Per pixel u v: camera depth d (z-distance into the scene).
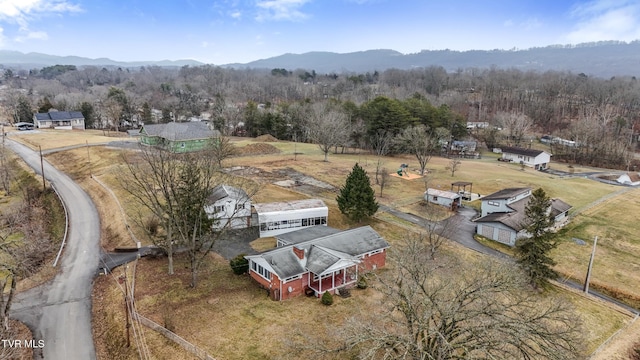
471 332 18.50
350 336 20.47
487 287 18.77
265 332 26.25
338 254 33.31
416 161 83.50
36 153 73.06
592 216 53.41
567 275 38.12
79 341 26.05
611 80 189.25
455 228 46.50
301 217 44.06
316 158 80.31
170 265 33.56
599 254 42.62
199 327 26.53
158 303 29.17
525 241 34.47
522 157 90.25
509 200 49.47
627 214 54.62
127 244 38.88
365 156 85.81
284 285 30.47
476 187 65.31
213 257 37.12
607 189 68.81
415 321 19.38
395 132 87.94
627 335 28.75
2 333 22.88
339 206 47.22
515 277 21.48
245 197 44.12
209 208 41.12
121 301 29.44
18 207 48.88
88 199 52.34
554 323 27.81
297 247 32.84
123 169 58.88
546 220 36.06
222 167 66.81
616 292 35.28
